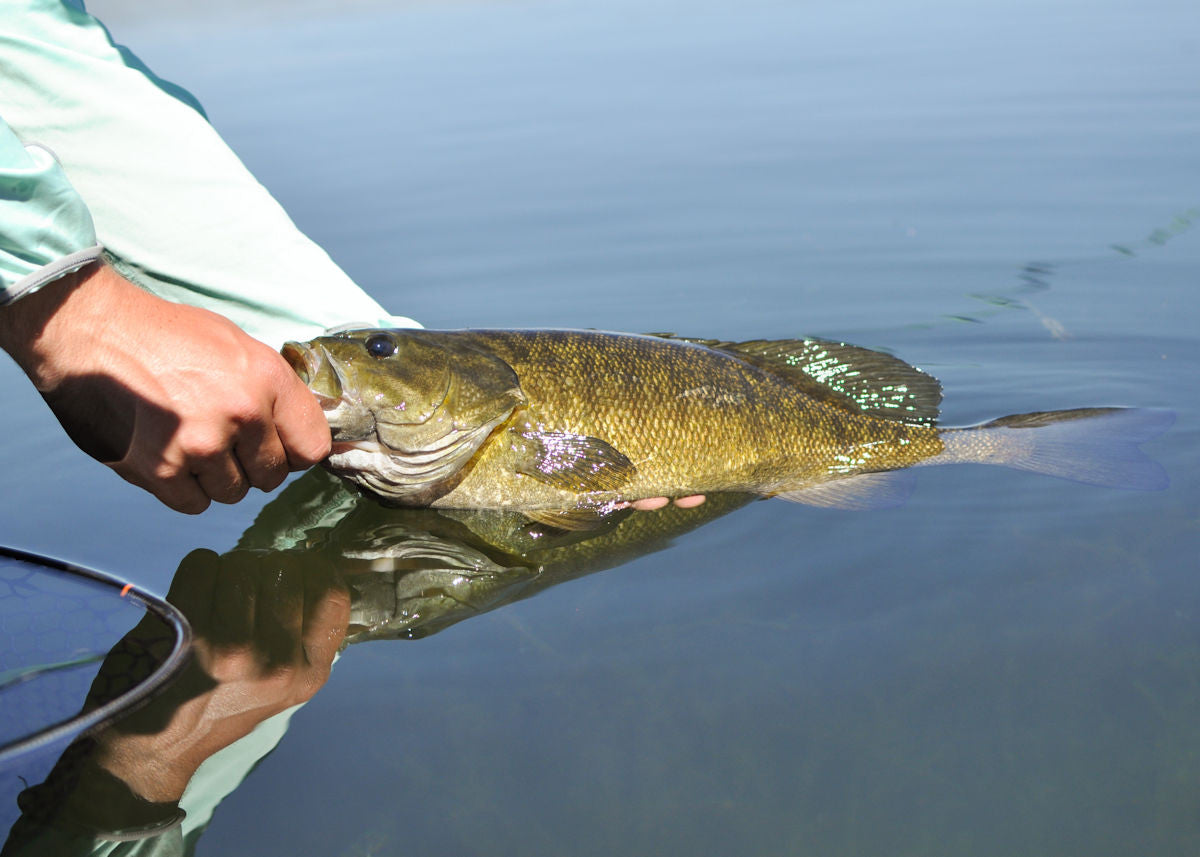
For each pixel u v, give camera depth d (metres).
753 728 0.75
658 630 0.81
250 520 0.93
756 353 1.02
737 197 1.47
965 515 0.91
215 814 0.70
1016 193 1.43
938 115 1.79
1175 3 2.65
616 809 0.71
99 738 0.73
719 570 0.86
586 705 0.76
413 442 0.92
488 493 0.94
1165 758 0.73
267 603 0.84
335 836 0.70
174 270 0.92
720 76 2.21
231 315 0.94
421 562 0.88
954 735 0.74
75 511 0.94
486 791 0.72
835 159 1.61
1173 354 1.12
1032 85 1.95
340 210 1.48
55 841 0.68
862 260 1.30
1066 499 0.92
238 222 0.93
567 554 0.89
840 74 2.14
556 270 1.31
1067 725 0.74
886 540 0.89
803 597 0.84
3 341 0.73
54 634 0.77
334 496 0.97
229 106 2.12
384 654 0.80
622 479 0.94
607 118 1.91
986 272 1.27
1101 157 1.53
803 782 0.72
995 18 2.65
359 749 0.74
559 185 1.56
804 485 0.97
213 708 0.76
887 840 0.70
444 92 2.19
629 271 1.30
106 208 0.90
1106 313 1.19
